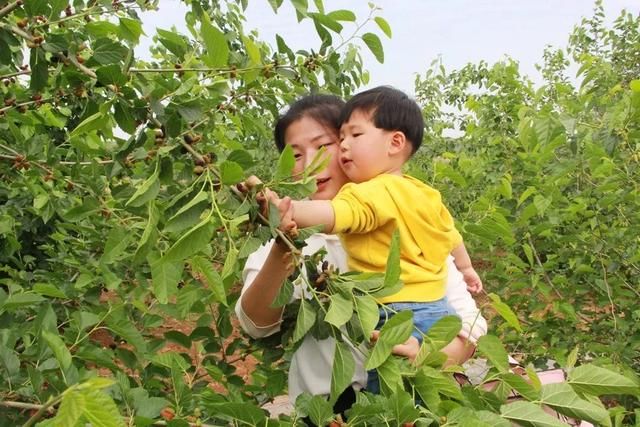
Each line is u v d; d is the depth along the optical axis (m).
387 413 1.17
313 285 1.35
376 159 1.79
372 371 1.60
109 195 1.82
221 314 2.04
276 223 1.24
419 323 1.57
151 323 2.33
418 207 1.62
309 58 1.88
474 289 2.21
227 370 2.12
